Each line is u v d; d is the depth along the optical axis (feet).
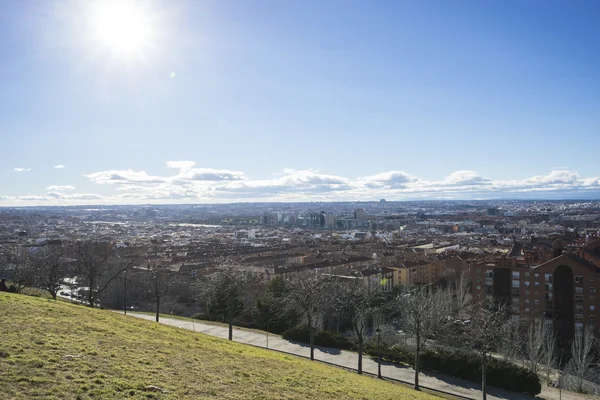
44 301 179.52
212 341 179.93
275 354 192.03
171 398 86.99
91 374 91.91
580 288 370.53
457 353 254.88
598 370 309.83
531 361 284.20
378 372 239.30
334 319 388.37
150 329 166.61
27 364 90.38
